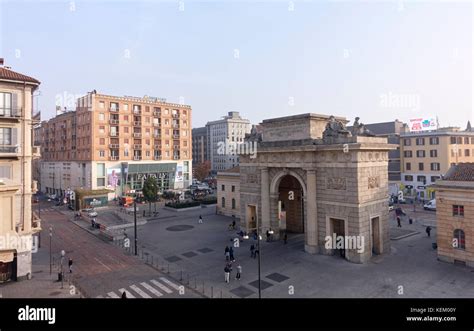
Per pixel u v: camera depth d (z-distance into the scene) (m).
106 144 76.88
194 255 35.19
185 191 87.38
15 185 27.83
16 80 29.62
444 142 68.19
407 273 28.12
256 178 42.31
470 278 26.64
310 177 35.00
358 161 31.14
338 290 24.83
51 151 95.31
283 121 38.56
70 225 54.00
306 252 35.22
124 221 54.38
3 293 25.73
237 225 50.12
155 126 86.12
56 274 30.30
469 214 29.11
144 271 30.61
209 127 166.62
